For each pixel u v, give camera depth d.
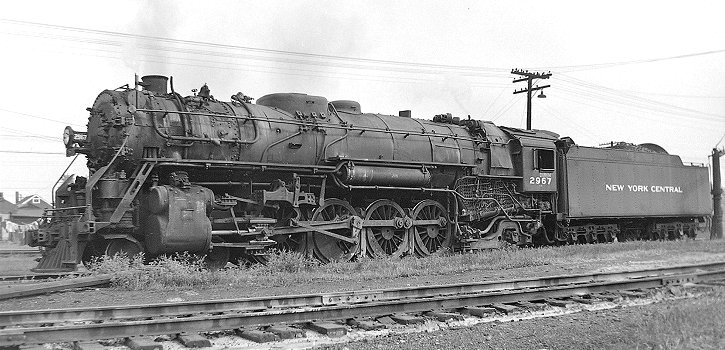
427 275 13.10
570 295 10.11
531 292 9.66
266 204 14.72
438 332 7.50
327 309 7.81
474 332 7.50
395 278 12.59
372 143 16.75
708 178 29.38
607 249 18.84
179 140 13.55
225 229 14.25
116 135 12.96
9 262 18.78
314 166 15.52
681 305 9.32
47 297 9.59
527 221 20.11
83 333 6.54
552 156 21.06
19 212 66.94
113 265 11.40
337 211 16.47
